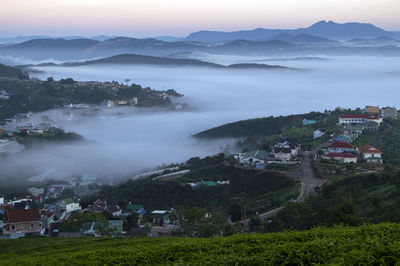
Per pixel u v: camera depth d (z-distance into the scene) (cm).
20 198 8256
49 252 2833
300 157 8681
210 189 7681
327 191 6122
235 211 6047
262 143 11062
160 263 1723
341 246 1509
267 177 7756
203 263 1564
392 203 4316
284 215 4619
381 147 9025
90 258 1909
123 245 2891
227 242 1838
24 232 5134
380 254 1385
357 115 11356
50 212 6344
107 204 7562
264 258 1509
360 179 6381
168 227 5694
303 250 1506
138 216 6278
